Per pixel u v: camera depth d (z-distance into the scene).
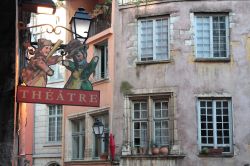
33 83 7.12
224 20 19.45
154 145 18.91
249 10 19.30
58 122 25.88
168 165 18.47
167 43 19.58
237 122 18.58
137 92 19.53
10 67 5.73
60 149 25.45
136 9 20.11
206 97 18.83
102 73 21.70
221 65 19.02
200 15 19.48
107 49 21.36
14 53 5.73
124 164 19.19
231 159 18.27
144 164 18.83
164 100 19.31
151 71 19.48
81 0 24.59
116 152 19.44
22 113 12.94
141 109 19.58
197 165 18.31
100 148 21.05
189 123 18.70
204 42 19.36
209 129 18.70
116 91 20.03
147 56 19.80
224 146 18.55
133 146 19.38
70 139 23.23
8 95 5.73
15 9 5.70
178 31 19.41
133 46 19.98
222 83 18.89
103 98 20.80
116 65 20.25
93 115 21.62
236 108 18.69
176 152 18.50
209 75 18.98
